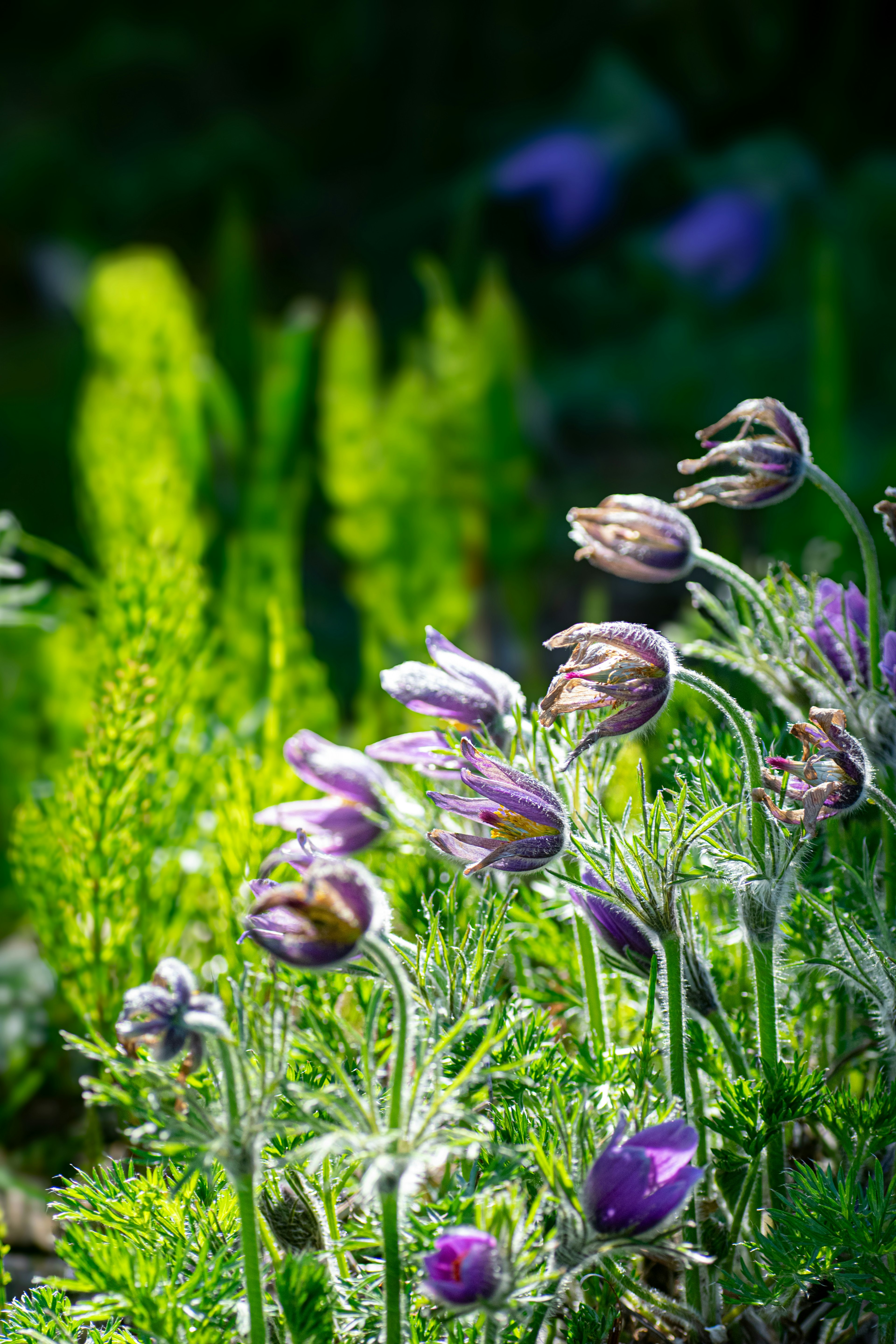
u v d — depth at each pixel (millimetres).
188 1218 1229
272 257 6293
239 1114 1163
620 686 1213
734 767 1304
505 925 1295
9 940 1773
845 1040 1316
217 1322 1193
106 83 6801
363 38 6656
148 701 1389
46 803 1455
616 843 1222
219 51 6926
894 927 1278
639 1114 1212
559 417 5004
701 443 1271
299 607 1973
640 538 1265
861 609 1298
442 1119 1164
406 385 2299
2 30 7250
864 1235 1213
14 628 1843
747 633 1314
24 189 6266
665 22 6305
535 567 2645
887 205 5070
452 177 6426
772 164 5465
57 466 4012
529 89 6625
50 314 5852
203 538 1898
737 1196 1272
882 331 4930
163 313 2029
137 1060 1182
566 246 5941
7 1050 1546
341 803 1193
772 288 5309
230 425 2264
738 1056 1260
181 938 1457
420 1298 1209
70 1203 1249
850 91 5996
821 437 1837
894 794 1287
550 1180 1170
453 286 3916
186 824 1454
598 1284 1239
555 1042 1258
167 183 6328
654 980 1226
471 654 2285
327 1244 1218
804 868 1275
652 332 5391
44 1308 1233
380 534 2229
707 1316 1235
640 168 5824
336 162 6719
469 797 1255
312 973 1246
